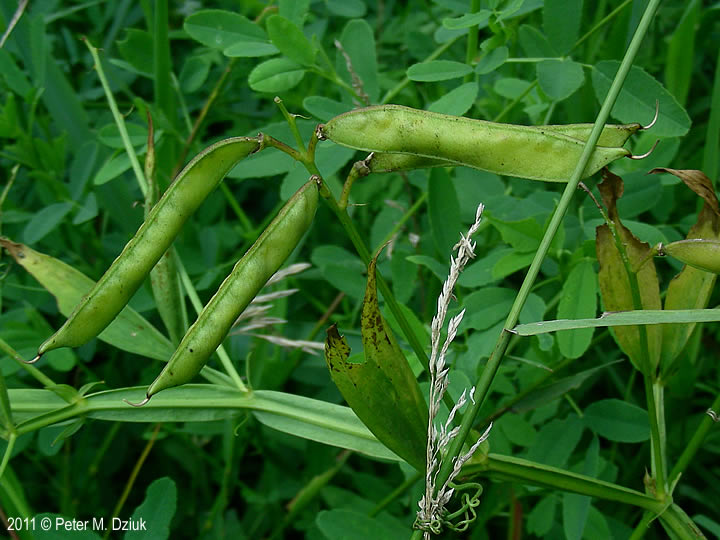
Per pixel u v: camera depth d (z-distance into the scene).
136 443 0.41
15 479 0.31
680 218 0.38
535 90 0.37
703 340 0.37
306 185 0.21
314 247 0.43
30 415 0.28
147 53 0.41
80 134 0.42
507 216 0.34
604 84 0.29
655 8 0.22
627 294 0.26
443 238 0.31
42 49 0.39
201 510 0.40
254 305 0.31
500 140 0.21
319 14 0.49
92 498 0.40
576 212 0.34
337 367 0.21
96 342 0.39
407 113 0.21
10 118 0.38
